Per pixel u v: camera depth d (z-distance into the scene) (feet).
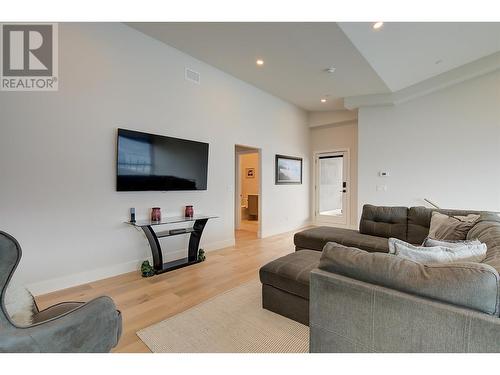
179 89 12.07
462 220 8.38
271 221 18.12
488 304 3.00
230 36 10.23
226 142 14.52
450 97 14.67
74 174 8.97
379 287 3.70
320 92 16.35
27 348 3.06
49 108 8.42
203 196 13.37
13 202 7.84
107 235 9.82
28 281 8.11
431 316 3.22
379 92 15.85
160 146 11.19
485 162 13.93
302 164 21.12
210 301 7.92
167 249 11.93
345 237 10.62
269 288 7.29
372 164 16.71
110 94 9.79
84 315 3.60
